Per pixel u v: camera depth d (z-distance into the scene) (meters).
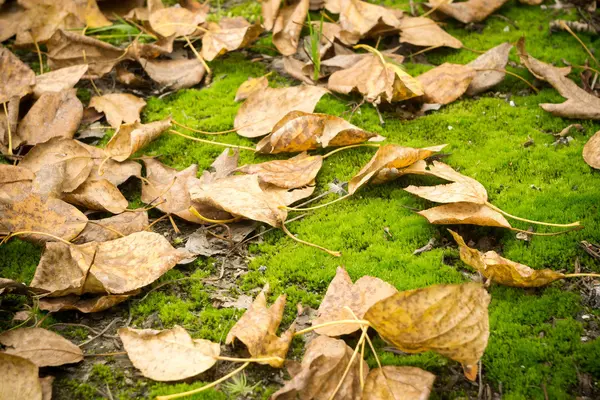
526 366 0.73
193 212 0.80
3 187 0.81
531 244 0.79
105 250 0.78
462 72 0.91
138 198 0.84
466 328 0.70
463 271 0.78
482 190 0.80
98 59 0.94
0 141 0.86
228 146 0.88
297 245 0.80
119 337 0.75
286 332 0.74
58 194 0.81
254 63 0.96
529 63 0.91
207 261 0.80
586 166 0.84
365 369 0.72
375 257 0.79
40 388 0.71
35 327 0.74
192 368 0.72
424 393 0.70
